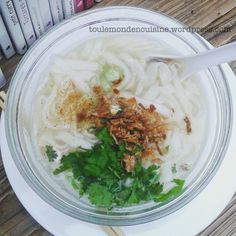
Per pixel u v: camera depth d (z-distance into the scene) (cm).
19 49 25
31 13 24
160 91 23
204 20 26
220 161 21
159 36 23
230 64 25
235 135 22
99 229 21
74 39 23
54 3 24
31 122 22
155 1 27
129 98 22
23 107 22
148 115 22
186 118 22
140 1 27
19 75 22
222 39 26
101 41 23
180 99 23
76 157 21
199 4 27
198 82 23
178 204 20
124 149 21
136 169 20
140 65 23
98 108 22
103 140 21
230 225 23
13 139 21
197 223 21
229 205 23
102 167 20
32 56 22
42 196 20
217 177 22
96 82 23
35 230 23
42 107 22
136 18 23
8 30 24
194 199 21
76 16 22
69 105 22
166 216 21
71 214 20
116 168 20
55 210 21
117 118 21
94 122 22
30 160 21
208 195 22
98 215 20
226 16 26
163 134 22
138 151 21
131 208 20
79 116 22
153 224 21
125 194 20
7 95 21
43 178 21
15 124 21
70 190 21
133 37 24
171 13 26
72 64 23
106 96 22
